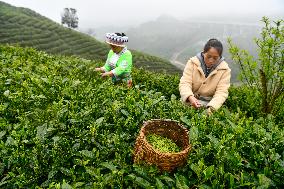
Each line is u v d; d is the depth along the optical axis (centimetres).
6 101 441
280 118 644
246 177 307
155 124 337
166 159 289
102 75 628
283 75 595
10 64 643
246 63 630
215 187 283
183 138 328
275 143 372
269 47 589
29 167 305
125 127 382
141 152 302
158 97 499
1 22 9312
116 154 311
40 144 315
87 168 286
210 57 504
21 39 8744
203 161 302
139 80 777
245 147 363
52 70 618
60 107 395
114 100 455
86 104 422
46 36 9312
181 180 287
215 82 532
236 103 694
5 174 314
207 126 406
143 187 275
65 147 322
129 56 652
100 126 370
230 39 636
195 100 500
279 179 315
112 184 280
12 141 328
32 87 478
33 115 396
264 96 636
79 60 780
